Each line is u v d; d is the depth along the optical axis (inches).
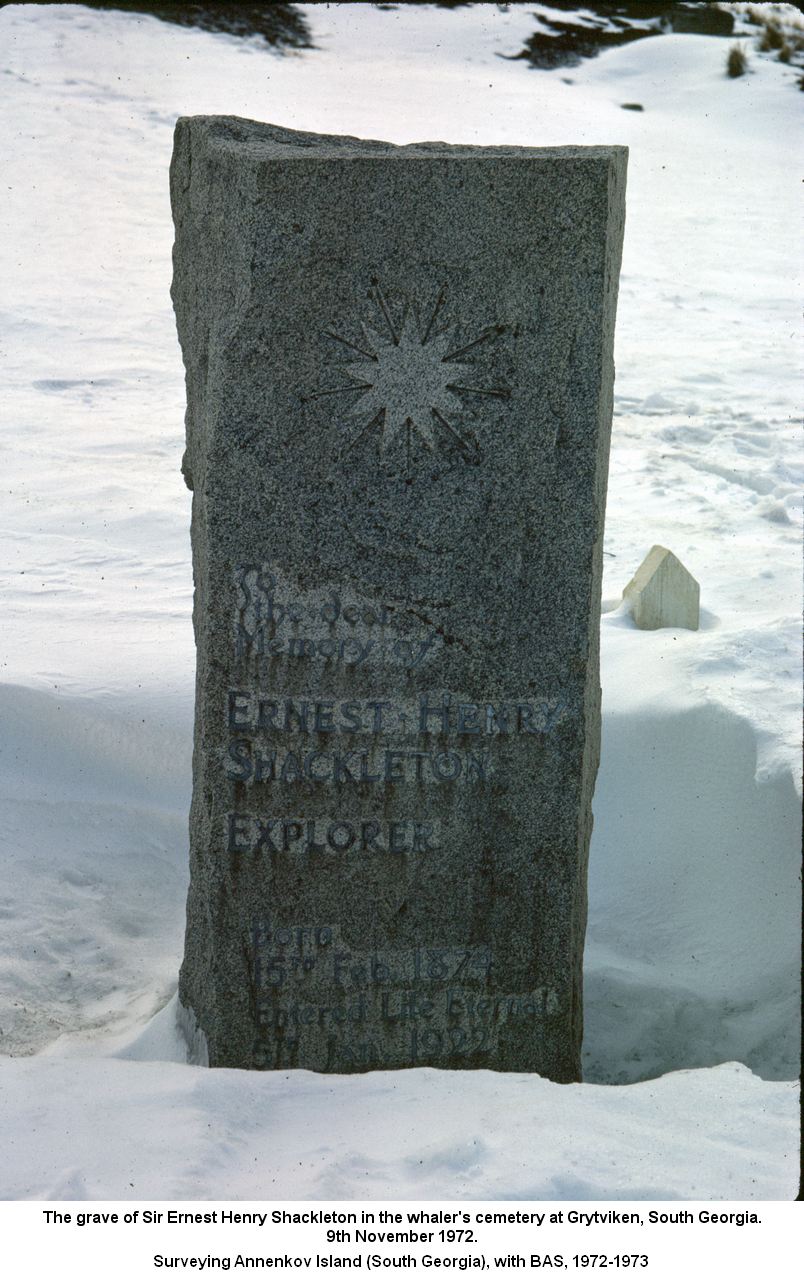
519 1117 142.4
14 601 227.8
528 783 159.9
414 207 151.6
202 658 160.6
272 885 160.7
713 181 605.6
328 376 153.9
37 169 528.1
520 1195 133.7
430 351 153.7
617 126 649.6
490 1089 147.2
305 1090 147.3
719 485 301.1
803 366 408.5
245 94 614.2
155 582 238.2
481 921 161.6
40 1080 146.6
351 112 600.7
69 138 556.4
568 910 161.9
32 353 383.2
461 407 154.6
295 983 161.6
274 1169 137.1
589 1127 141.2
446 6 777.6
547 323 153.4
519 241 152.2
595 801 193.5
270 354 153.6
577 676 158.6
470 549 156.6
